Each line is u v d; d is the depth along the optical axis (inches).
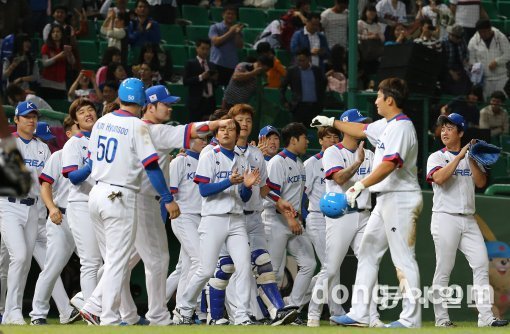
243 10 2383.1
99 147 988.6
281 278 1268.5
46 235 1221.7
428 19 2016.5
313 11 2377.0
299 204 1272.1
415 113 1441.9
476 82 1982.0
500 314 1305.4
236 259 1093.8
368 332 841.5
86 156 1133.1
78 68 1940.2
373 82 1894.7
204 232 1098.1
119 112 992.9
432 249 1332.4
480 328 994.1
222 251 1149.7
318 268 1392.7
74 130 1171.9
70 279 1409.9
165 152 1067.3
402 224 960.3
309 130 1686.8
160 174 978.7
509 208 1312.7
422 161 1424.7
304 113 1685.5
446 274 1203.2
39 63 1939.0
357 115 1217.4
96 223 1000.9
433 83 1489.9
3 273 1269.7
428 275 1333.7
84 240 1125.1
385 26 2073.1
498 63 1998.0
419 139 1434.5
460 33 1932.8
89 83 1855.3
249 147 1160.8
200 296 1243.2
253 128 1654.8
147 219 1066.1
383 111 968.9
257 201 1177.4
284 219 1256.2
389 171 937.5
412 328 940.0
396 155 935.7
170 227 1423.5
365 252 995.9
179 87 1984.5
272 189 1243.2
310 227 1282.0
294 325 1115.3
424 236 1334.9
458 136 1197.1
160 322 1094.4
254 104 1660.9
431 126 1440.7
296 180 1263.5
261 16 2385.6
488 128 1497.3
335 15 2027.6
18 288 1173.1
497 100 1542.8
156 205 1070.4
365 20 2046.0
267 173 1218.6
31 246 1188.5
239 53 2118.6
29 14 2073.1
